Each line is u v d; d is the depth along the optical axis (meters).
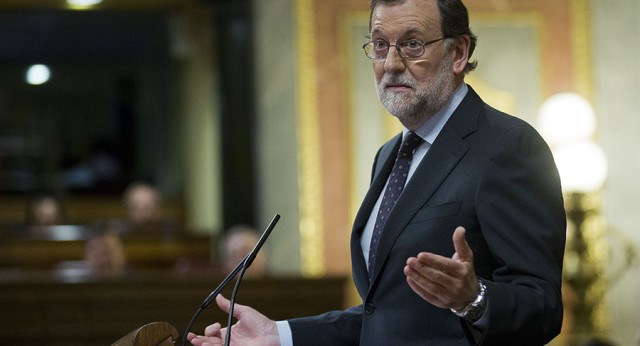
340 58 31.97
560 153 31.11
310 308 25.20
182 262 30.22
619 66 32.81
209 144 47.56
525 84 32.62
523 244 9.22
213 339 10.29
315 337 10.51
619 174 32.53
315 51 32.00
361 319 10.68
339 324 10.62
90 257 29.09
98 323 24.91
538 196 9.43
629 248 32.12
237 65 32.34
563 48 32.78
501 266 9.34
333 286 25.27
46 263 35.75
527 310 8.84
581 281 31.27
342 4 32.12
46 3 42.25
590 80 32.78
